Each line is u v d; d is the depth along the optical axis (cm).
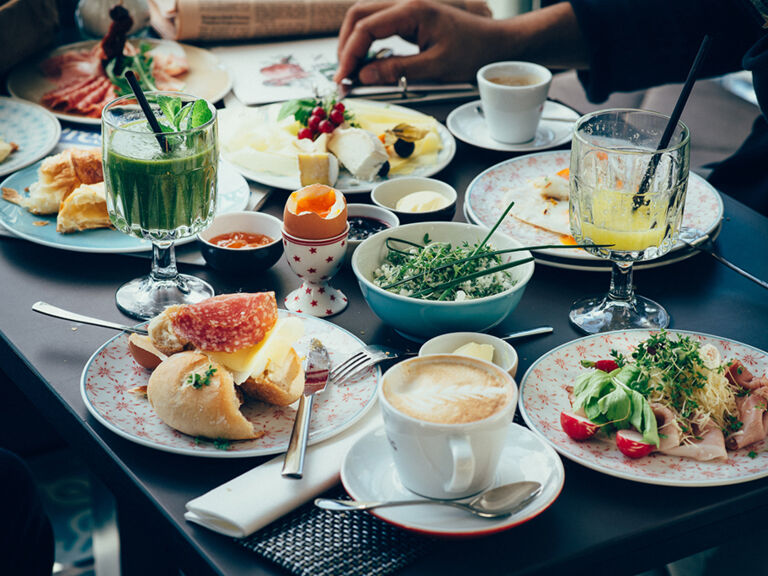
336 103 146
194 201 106
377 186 128
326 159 131
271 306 92
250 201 131
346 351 96
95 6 186
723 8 166
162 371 85
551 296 112
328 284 110
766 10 154
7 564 110
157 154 101
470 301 94
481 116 165
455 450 69
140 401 89
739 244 122
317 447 81
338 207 105
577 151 104
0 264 116
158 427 85
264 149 145
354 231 117
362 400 88
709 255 120
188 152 102
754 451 82
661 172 99
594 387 84
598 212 102
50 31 182
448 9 176
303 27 197
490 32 177
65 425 92
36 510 119
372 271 107
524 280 98
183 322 87
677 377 85
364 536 72
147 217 105
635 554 76
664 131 103
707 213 125
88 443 88
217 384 82
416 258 104
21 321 104
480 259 104
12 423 170
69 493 181
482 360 78
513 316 107
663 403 84
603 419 82
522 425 87
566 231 123
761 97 149
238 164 140
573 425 81
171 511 76
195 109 106
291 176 137
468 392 74
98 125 155
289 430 85
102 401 87
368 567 69
